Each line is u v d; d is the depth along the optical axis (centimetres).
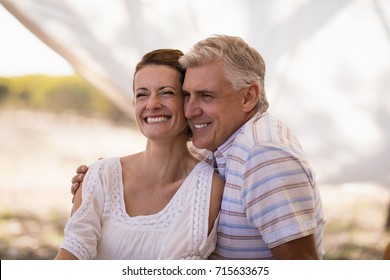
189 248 260
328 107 485
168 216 266
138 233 265
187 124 276
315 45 458
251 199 249
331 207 880
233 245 263
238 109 266
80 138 1159
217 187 270
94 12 444
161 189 274
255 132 257
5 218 896
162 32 454
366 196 893
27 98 1188
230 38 267
